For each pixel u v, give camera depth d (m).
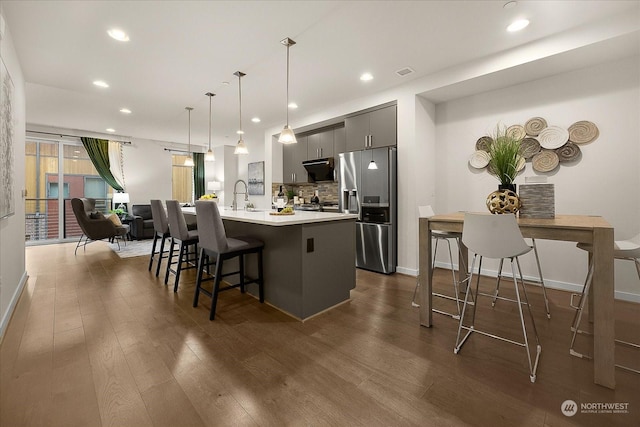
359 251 4.07
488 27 2.49
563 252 3.07
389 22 2.41
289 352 1.86
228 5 2.21
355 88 3.86
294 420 1.29
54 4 2.17
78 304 2.66
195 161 8.29
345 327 2.22
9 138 2.35
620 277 2.75
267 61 3.10
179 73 3.38
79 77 3.47
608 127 2.78
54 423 1.25
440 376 1.61
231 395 1.45
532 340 2.00
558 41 2.59
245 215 2.82
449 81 3.28
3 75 2.11
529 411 1.34
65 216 6.39
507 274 3.47
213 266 3.56
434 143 3.98
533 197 2.12
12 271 2.57
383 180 3.80
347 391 1.48
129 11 2.27
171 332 2.12
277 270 2.59
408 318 2.39
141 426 1.25
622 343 1.93
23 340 1.99
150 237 6.82
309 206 5.50
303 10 2.26
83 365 1.69
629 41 2.39
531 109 3.21
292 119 5.26
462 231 1.98
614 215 2.76
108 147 6.71
